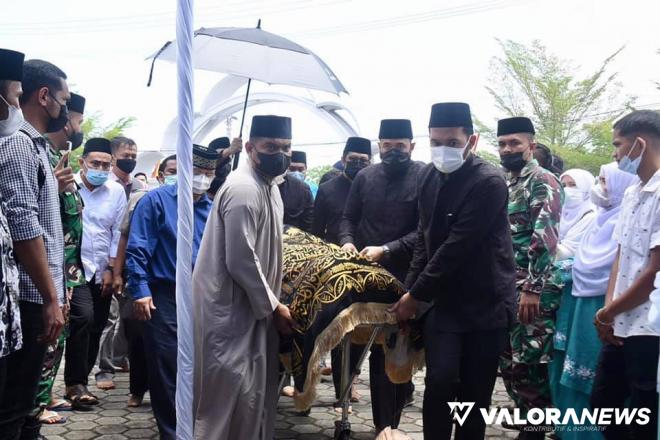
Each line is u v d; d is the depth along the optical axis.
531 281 4.39
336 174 7.16
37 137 3.27
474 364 3.77
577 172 5.08
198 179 4.33
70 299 5.16
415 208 4.94
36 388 3.31
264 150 3.78
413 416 5.30
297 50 4.87
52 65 3.52
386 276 4.06
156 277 4.18
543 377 4.59
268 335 3.91
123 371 6.73
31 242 3.01
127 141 6.78
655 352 3.35
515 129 4.61
